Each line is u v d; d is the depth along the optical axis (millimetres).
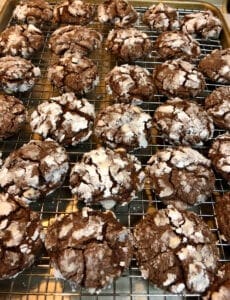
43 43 285
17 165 196
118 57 273
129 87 240
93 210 180
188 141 220
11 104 226
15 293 161
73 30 275
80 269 160
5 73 241
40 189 193
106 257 162
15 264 164
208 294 160
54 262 164
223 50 265
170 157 202
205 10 312
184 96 246
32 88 255
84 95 251
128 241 170
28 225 173
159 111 229
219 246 182
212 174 201
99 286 160
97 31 292
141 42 270
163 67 254
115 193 190
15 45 266
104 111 228
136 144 216
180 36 275
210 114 234
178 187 193
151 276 164
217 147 212
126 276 169
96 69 256
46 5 300
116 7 293
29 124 232
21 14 293
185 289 161
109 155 201
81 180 192
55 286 165
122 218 191
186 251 165
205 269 163
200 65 266
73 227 170
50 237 171
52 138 219
